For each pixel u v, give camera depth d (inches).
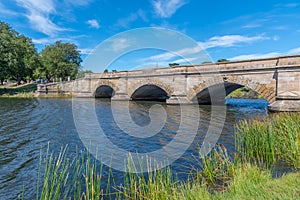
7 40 2345.0
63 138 576.4
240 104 1547.7
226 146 469.1
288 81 893.2
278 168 308.5
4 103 1525.6
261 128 394.9
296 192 188.9
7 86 2923.2
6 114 1008.9
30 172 350.6
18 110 1152.8
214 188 251.3
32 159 411.8
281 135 373.7
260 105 1462.8
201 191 210.2
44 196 185.8
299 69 863.7
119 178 316.2
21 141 544.7
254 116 911.7
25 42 2974.9
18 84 2861.7
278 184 214.2
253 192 196.5
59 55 3041.3
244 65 1074.7
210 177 272.8
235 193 203.2
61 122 815.1
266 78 984.9
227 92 1488.7
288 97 860.6
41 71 2972.4
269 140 344.2
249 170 254.4
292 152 330.6
